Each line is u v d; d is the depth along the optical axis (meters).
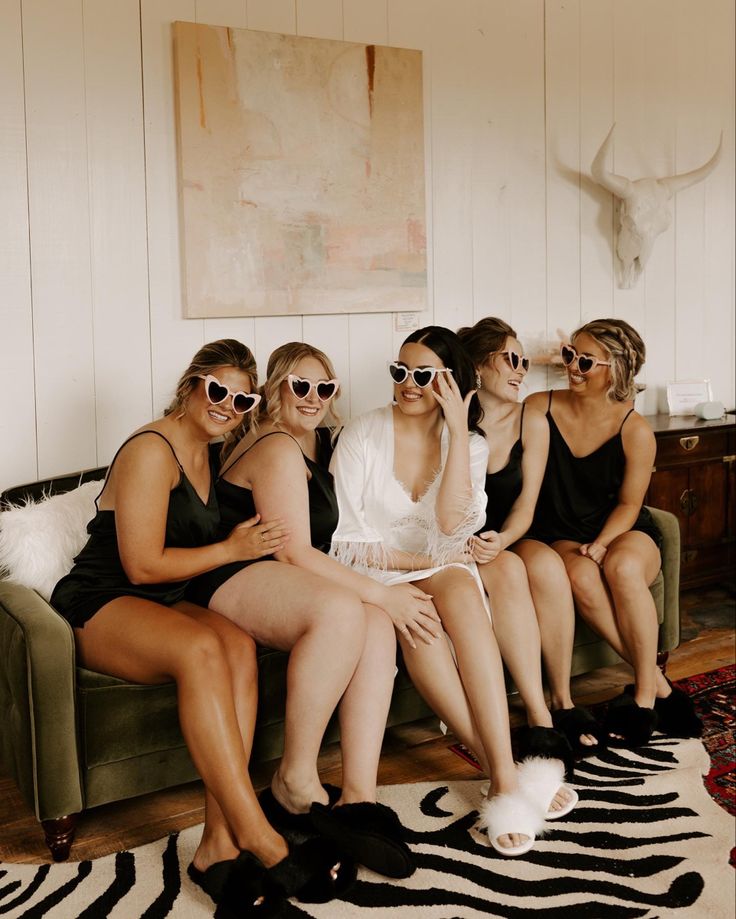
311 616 2.15
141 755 2.22
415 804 2.37
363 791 2.14
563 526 2.96
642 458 2.88
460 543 2.54
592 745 2.62
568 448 2.93
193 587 2.39
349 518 2.58
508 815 2.16
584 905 1.95
